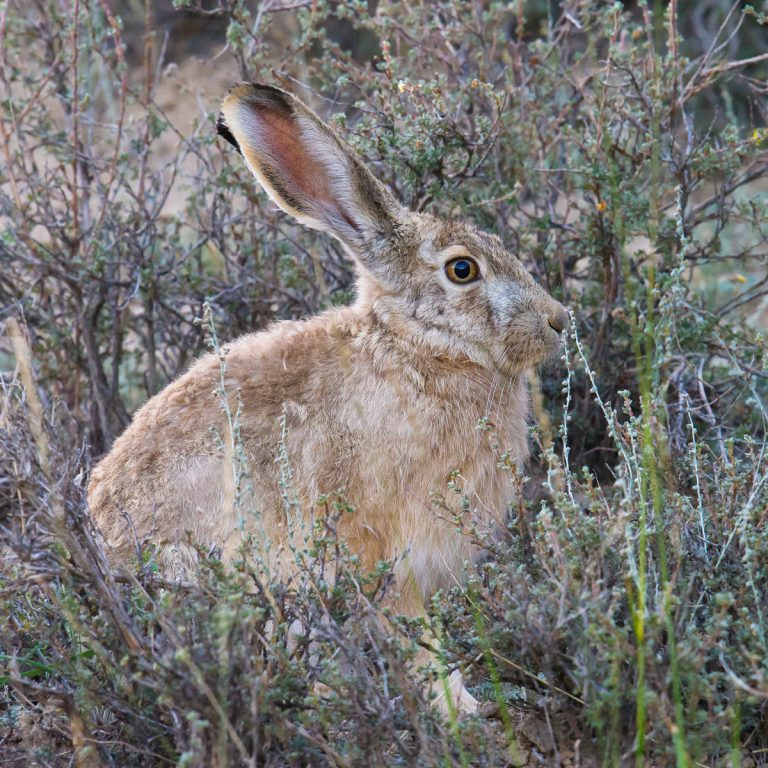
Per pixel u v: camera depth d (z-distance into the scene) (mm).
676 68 11344
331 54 15289
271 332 9852
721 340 10898
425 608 9102
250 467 8930
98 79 16484
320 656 7422
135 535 8047
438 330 9508
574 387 11930
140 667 6770
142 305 13156
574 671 7016
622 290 11641
